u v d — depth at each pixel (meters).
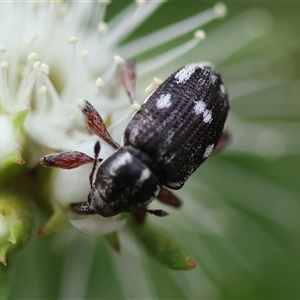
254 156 0.05
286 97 0.05
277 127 0.05
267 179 0.05
